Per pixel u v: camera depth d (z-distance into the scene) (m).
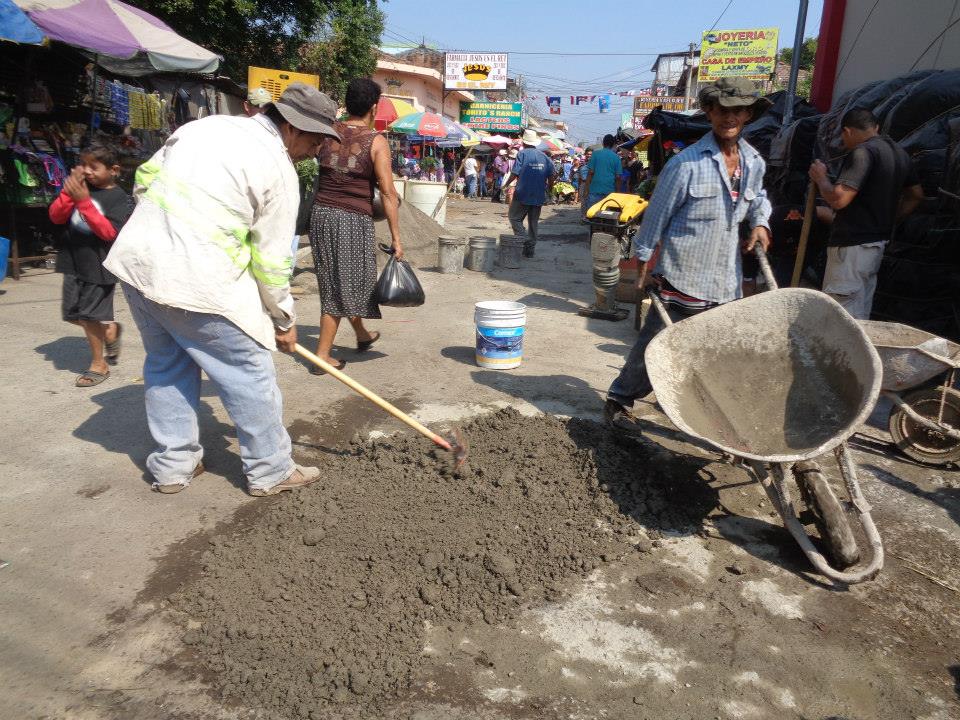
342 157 5.00
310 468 3.65
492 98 50.72
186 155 2.95
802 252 5.60
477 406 4.80
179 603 2.69
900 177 5.18
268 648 2.47
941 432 4.08
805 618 2.84
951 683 2.53
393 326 6.87
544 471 3.73
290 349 3.45
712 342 3.66
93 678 2.33
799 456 2.85
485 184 31.73
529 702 2.33
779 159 8.82
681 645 2.64
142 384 4.84
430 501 3.42
